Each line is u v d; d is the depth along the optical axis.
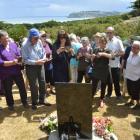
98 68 4.05
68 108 3.16
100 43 4.04
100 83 4.47
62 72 3.97
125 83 4.59
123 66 4.42
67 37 3.97
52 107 4.14
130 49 4.32
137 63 4.08
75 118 3.18
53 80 4.16
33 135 3.47
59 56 3.95
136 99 4.21
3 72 3.89
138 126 3.72
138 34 11.30
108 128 3.44
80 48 4.52
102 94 4.21
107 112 4.08
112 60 4.39
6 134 3.51
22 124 3.71
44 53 4.04
